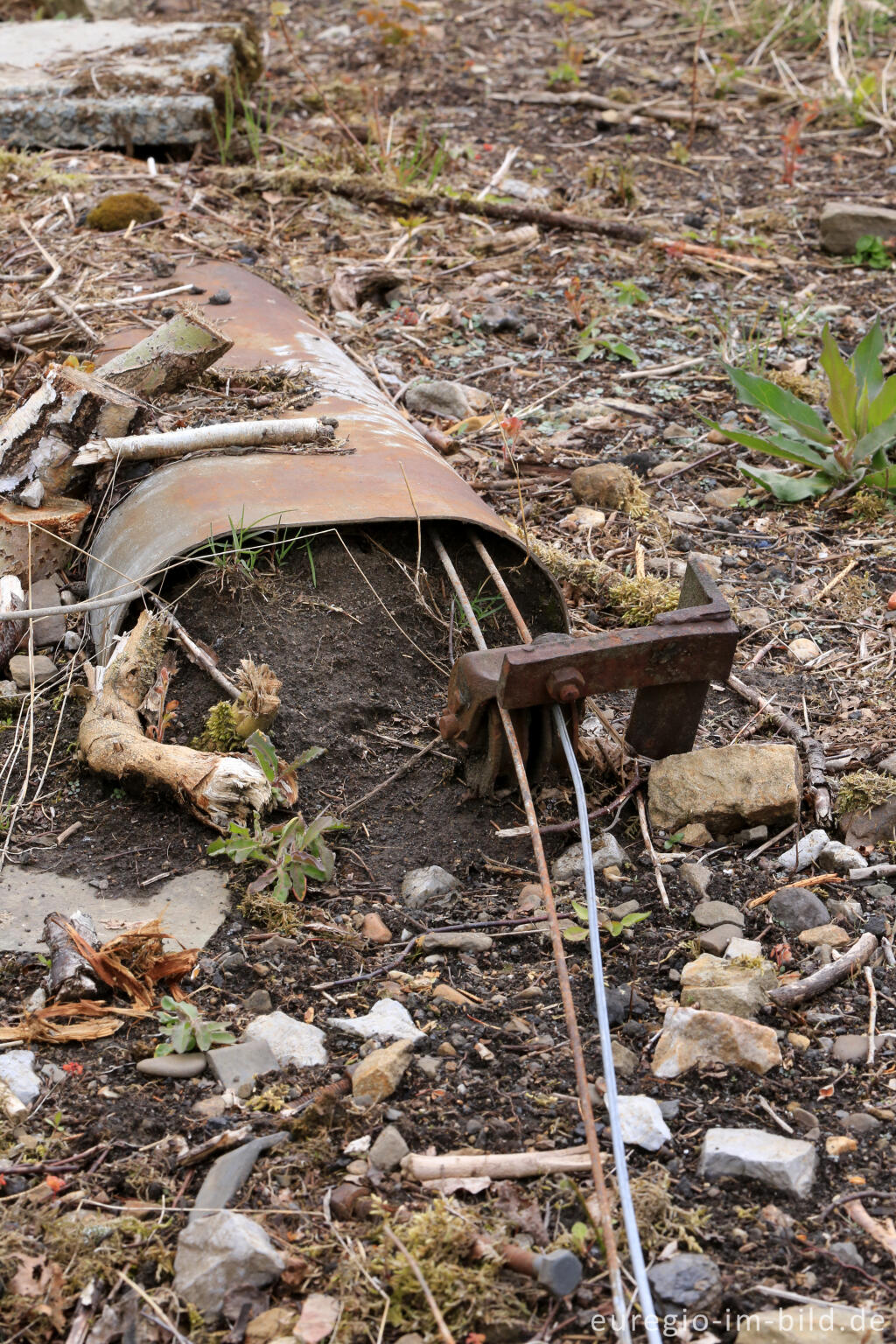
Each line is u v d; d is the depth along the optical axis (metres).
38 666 3.20
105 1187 1.97
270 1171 1.98
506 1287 1.82
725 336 5.11
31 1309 1.78
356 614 3.06
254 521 2.88
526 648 2.54
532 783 2.80
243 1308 1.79
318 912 2.51
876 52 8.31
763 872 2.65
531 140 7.18
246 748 2.79
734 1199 1.96
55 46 7.03
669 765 2.80
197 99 6.32
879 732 3.08
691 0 9.34
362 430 3.47
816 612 3.62
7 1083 2.11
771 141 7.25
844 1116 2.10
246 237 5.62
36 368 4.21
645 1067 2.20
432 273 5.54
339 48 8.48
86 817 2.77
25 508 3.31
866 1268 1.85
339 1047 2.21
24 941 2.41
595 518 3.99
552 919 2.24
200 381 3.71
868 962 2.42
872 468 4.21
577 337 5.12
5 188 5.77
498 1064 2.19
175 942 2.41
